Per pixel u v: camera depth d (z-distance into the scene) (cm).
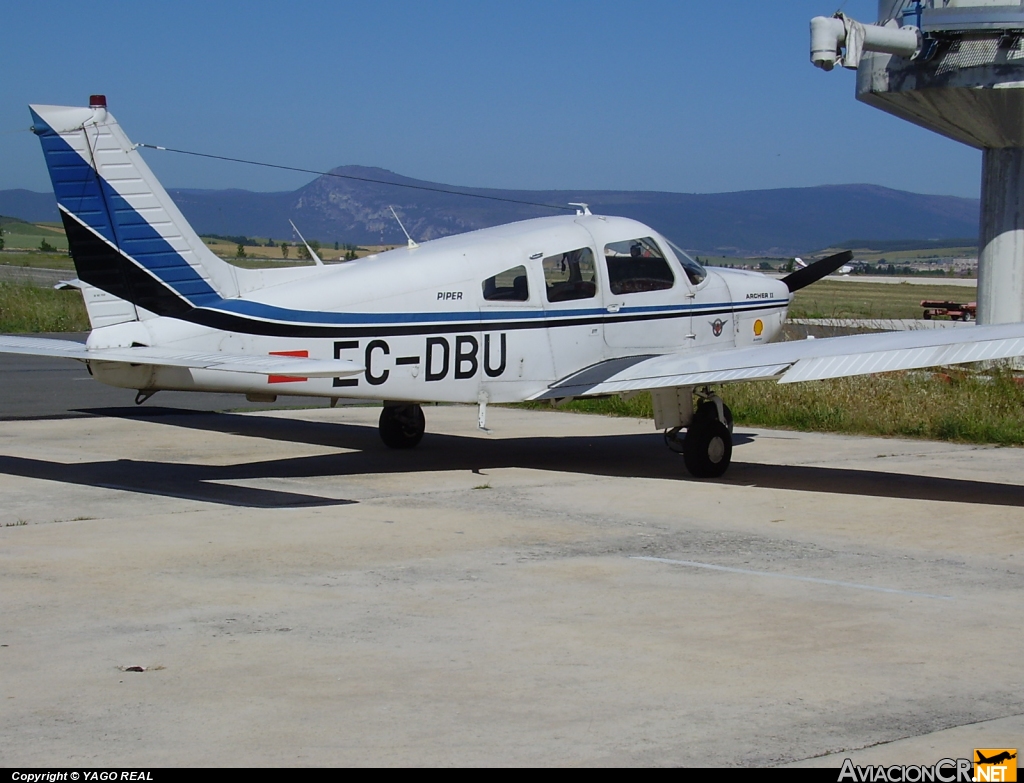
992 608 641
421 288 1031
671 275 1199
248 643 560
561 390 1098
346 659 537
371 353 1012
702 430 1084
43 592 649
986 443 1357
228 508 907
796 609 635
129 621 595
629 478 1089
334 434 1356
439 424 1482
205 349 958
